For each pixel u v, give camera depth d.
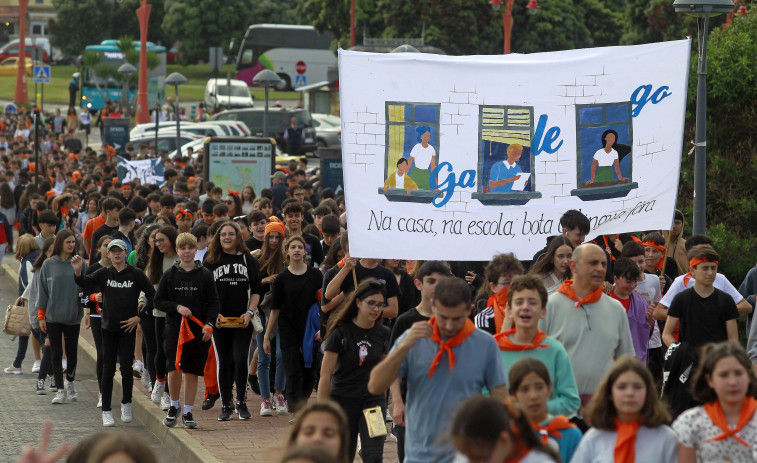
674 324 20.23
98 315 28.06
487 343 14.77
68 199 44.91
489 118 21.67
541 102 21.80
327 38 151.75
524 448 11.83
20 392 31.38
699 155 27.45
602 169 22.02
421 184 21.50
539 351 15.23
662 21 121.88
